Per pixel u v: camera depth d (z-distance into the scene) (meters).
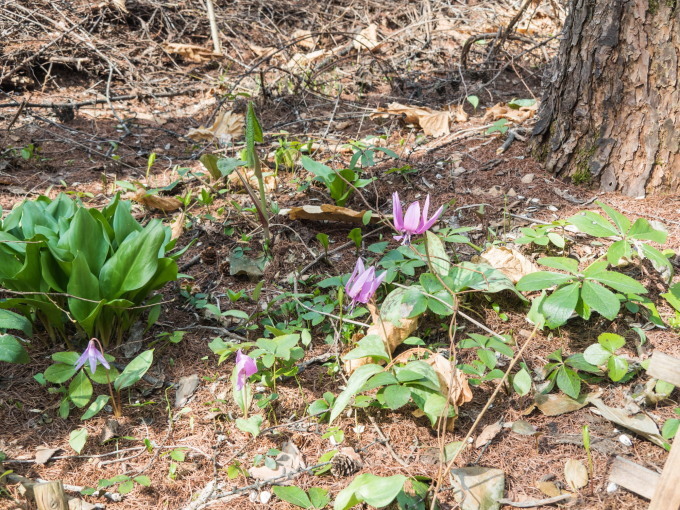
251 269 2.13
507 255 2.06
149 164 2.38
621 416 1.85
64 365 1.89
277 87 3.20
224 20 3.99
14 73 3.20
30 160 2.51
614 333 1.95
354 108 3.08
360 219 2.21
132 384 1.91
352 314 1.98
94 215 2.02
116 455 1.84
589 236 2.15
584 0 2.20
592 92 2.22
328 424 1.88
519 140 2.44
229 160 2.28
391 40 3.90
